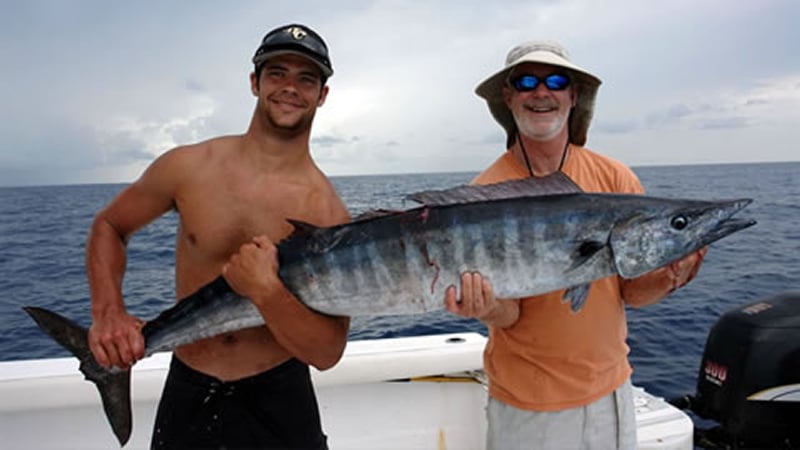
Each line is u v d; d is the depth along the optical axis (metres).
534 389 2.80
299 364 2.75
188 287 2.66
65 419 3.40
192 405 2.60
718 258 13.16
